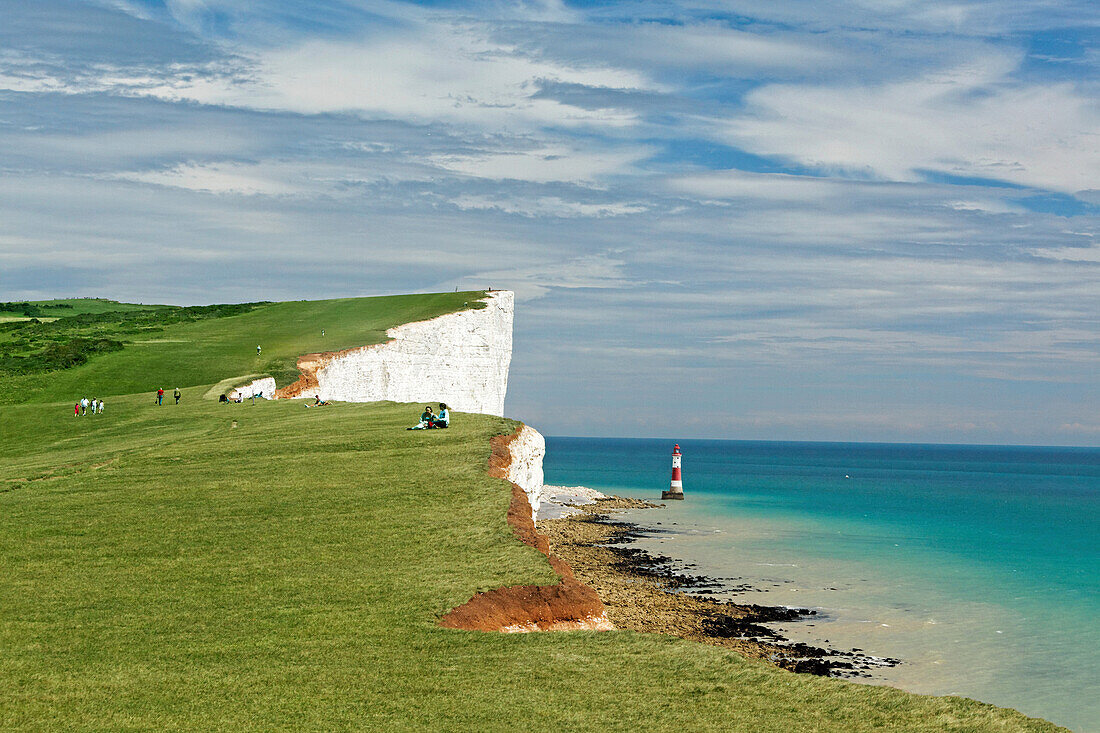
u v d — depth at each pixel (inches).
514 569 862.5
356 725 533.3
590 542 2566.4
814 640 1481.3
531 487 2143.2
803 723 561.3
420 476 1288.1
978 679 1299.2
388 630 706.2
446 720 545.3
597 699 591.5
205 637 681.0
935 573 2159.2
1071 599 1855.3
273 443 1589.6
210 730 518.9
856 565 2246.6
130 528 1023.6
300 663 633.6
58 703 549.3
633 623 1517.0
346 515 1077.1
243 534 995.3
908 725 557.0
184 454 1520.7
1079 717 1156.5
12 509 1127.6
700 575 2034.9
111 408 2289.6
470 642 690.8
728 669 657.6
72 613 731.4
